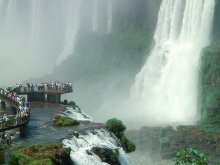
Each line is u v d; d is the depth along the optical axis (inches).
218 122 3218.5
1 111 2244.1
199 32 4124.0
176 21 4537.4
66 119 1955.0
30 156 1325.0
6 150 1432.1
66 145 1542.8
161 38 4788.4
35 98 2780.5
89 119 2333.9
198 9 4165.8
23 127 1674.5
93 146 1631.4
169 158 2837.1
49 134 1707.7
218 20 3939.5
